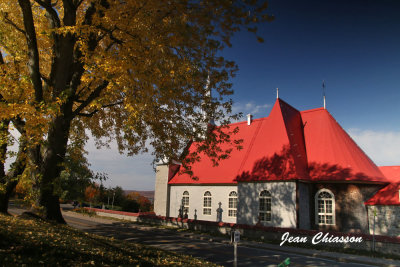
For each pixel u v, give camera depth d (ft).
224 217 97.04
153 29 32.65
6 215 41.45
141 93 37.47
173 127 49.67
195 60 32.30
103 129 67.00
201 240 68.64
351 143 84.53
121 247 34.60
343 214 74.23
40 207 40.27
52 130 41.09
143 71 33.30
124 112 57.47
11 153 32.19
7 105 29.07
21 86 31.07
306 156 86.53
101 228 78.64
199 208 105.29
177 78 35.78
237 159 102.06
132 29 34.58
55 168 41.09
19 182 40.01
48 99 34.94
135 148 60.29
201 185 106.52
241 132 110.42
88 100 46.57
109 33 38.63
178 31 21.79
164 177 120.37
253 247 61.87
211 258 45.14
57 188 34.22
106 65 33.50
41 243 25.52
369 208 72.13
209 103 47.91
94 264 23.65
